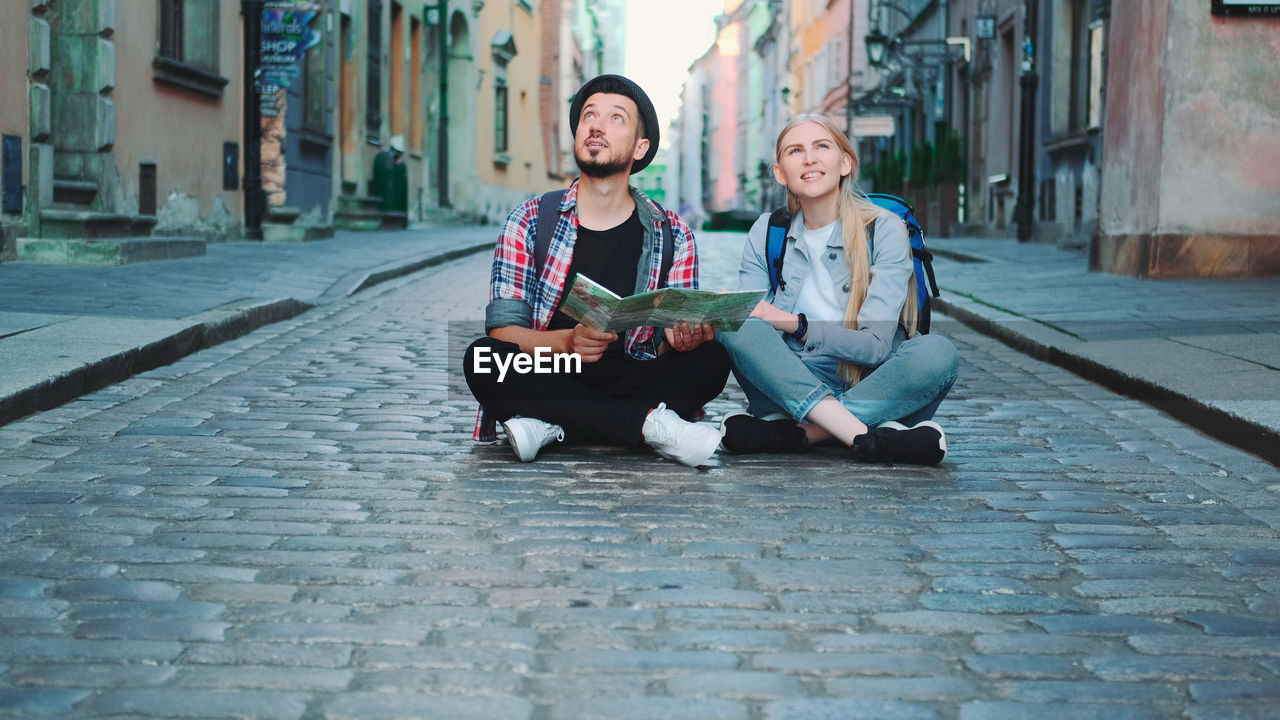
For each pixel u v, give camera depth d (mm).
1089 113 18469
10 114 10797
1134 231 11602
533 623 2791
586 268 4449
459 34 31625
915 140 34844
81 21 12258
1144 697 2447
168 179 14227
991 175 25469
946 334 8883
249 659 2557
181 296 8727
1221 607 2986
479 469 4359
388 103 24531
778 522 3689
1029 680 2529
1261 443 4676
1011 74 24297
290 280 11047
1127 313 8703
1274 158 10938
